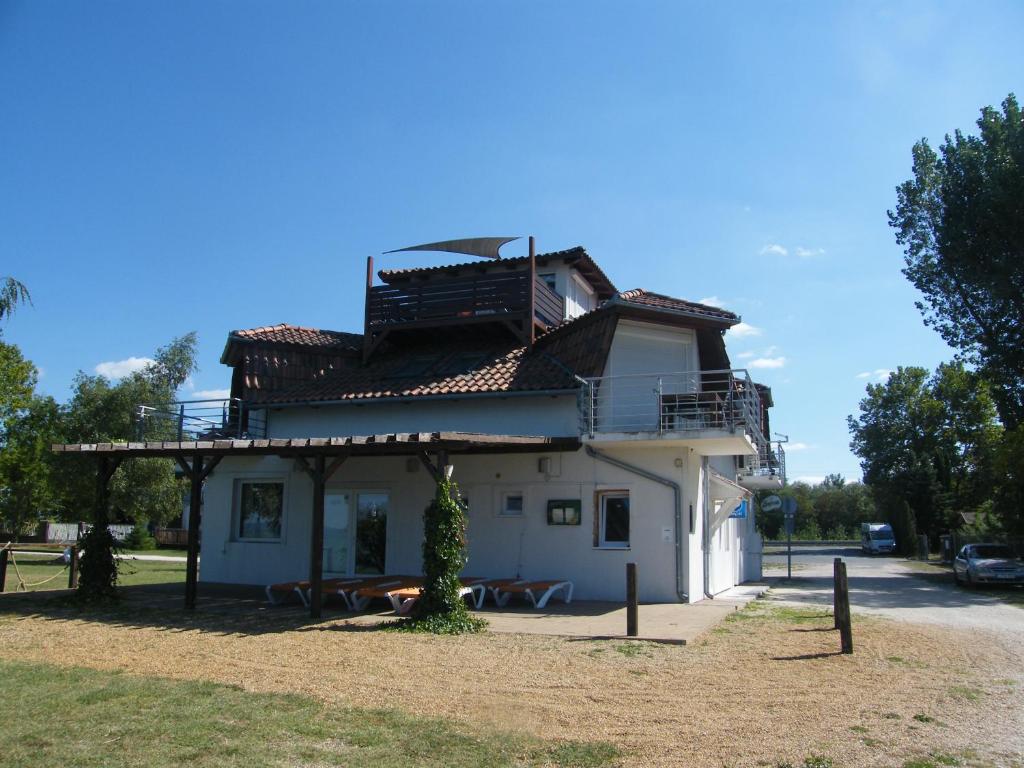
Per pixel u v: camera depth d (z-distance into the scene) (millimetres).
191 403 19438
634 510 15797
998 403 31625
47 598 15789
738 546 23969
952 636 11805
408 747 5863
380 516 18156
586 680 8141
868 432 67312
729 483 19766
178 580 21422
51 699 7168
